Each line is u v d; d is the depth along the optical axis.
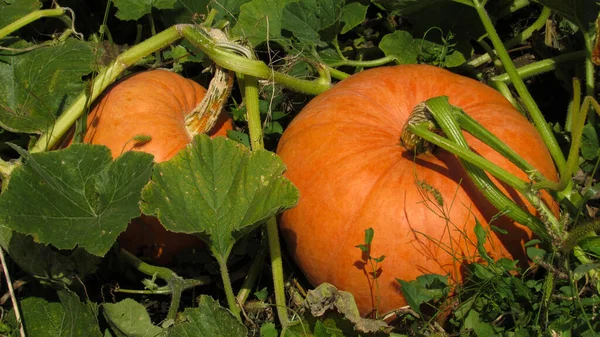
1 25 1.45
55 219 1.15
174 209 1.15
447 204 1.16
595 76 1.55
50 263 1.21
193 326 1.13
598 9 1.43
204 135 1.19
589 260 1.18
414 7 1.48
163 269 1.25
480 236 1.13
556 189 1.15
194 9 1.58
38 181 1.16
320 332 1.17
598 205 1.40
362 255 1.17
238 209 1.17
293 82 1.40
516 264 1.20
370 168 1.18
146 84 1.33
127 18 1.52
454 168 1.18
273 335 1.21
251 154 1.18
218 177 1.18
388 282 1.18
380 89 1.28
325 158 1.21
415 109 1.18
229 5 1.58
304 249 1.22
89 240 1.12
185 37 1.32
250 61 1.30
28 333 1.21
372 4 1.68
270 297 1.33
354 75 1.34
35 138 1.34
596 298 1.12
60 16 1.50
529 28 1.62
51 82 1.36
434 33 1.53
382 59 1.54
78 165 1.19
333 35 1.53
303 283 1.36
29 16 1.43
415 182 1.16
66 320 1.21
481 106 1.26
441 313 1.17
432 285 1.14
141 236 1.29
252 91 1.33
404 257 1.16
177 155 1.18
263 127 1.41
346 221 1.17
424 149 1.19
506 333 1.10
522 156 1.20
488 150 1.19
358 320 1.13
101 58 1.49
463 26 1.52
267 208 1.15
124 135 1.27
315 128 1.24
